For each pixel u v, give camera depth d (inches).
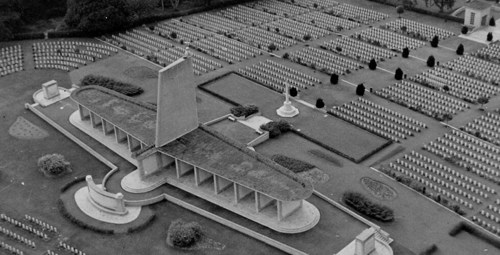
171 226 3858.3
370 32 6845.5
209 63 6264.8
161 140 4271.7
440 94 5487.2
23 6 7327.8
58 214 4116.6
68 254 3757.4
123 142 4790.8
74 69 6230.3
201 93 5689.0
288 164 4515.3
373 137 4891.7
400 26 6983.3
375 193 4217.5
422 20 7170.3
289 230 3794.3
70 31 7017.7
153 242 3843.5
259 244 3794.3
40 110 5388.8
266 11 7642.7
